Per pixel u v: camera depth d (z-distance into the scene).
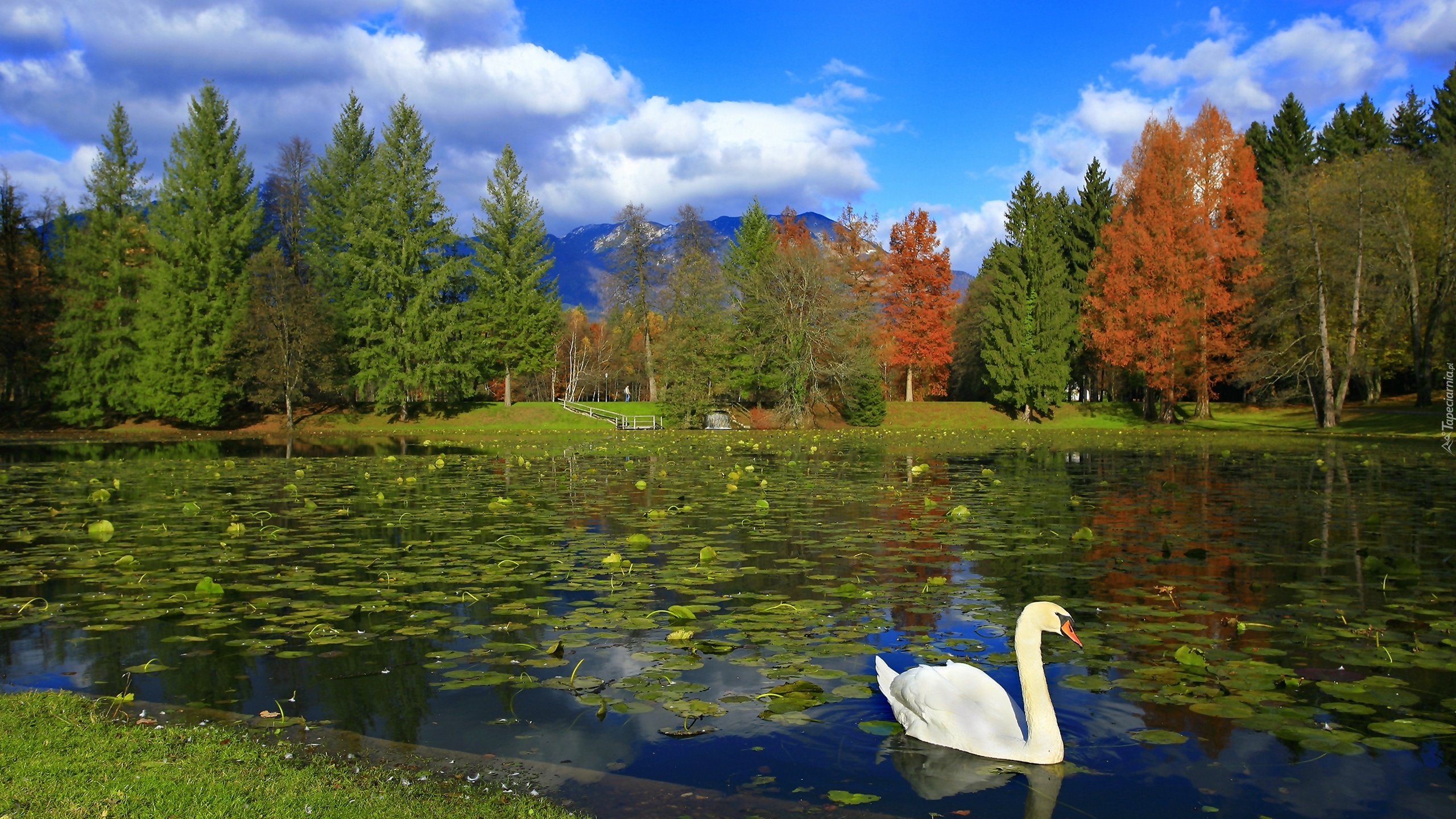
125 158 42.50
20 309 40.03
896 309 51.06
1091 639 6.13
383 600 7.32
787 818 3.61
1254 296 40.97
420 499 14.30
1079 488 15.79
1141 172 42.53
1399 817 3.62
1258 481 16.86
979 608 7.02
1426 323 36.53
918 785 3.92
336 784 3.78
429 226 45.50
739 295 50.59
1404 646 5.98
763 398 49.31
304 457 25.47
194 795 3.54
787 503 13.59
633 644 6.11
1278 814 3.66
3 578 8.13
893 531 10.80
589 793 3.83
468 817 3.46
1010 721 4.35
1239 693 5.05
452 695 5.11
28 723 4.48
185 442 34.81
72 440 36.50
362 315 43.94
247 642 6.19
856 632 6.30
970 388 62.31
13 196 40.47
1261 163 51.94
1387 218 34.56
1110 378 53.41
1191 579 8.09
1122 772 4.07
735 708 4.89
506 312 48.28
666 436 38.47
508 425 45.50
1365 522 11.51
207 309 41.06
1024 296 47.22
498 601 7.33
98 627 6.56
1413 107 53.75
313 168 49.44
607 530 10.98
